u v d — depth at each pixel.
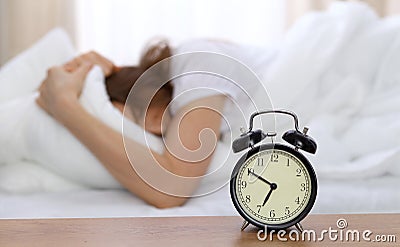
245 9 2.93
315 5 2.89
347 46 1.74
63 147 1.44
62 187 1.50
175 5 2.89
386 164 1.47
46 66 1.78
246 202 0.91
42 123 1.47
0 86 1.68
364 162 1.50
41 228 0.94
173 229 0.93
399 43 1.73
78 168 1.46
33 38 2.83
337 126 1.64
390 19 1.88
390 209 1.33
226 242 0.87
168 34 2.90
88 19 2.87
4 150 1.50
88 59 1.56
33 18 2.82
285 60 1.67
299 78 1.65
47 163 1.49
